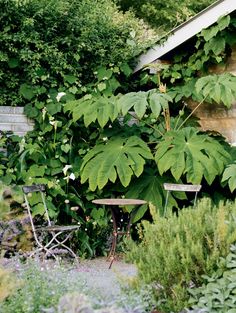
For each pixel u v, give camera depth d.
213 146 6.75
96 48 7.46
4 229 5.86
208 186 7.20
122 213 7.16
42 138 7.04
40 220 6.42
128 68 7.62
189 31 7.47
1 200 5.65
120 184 6.99
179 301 3.42
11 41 6.90
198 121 7.99
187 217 3.80
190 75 7.81
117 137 7.07
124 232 6.35
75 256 5.84
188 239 3.53
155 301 3.52
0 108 7.04
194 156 6.55
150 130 7.42
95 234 6.93
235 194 7.16
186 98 7.95
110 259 6.31
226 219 3.83
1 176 6.54
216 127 7.84
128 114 7.32
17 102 7.10
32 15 7.01
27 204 5.98
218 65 7.72
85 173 6.72
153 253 3.62
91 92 7.44
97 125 7.24
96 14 7.66
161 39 7.70
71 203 6.96
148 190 6.82
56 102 7.13
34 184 6.46
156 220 3.90
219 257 3.43
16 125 7.09
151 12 13.96
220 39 7.29
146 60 7.84
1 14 6.77
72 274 4.48
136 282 3.62
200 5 14.41
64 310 2.50
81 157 7.16
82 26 7.31
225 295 3.30
